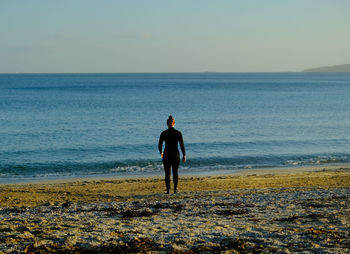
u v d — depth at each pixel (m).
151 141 29.34
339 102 70.06
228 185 14.79
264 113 50.88
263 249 5.72
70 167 20.64
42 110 52.53
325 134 33.41
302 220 7.66
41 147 26.45
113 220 7.89
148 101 71.44
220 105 63.44
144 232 6.76
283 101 72.75
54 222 7.65
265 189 13.12
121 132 33.94
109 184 15.49
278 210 8.89
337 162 22.62
